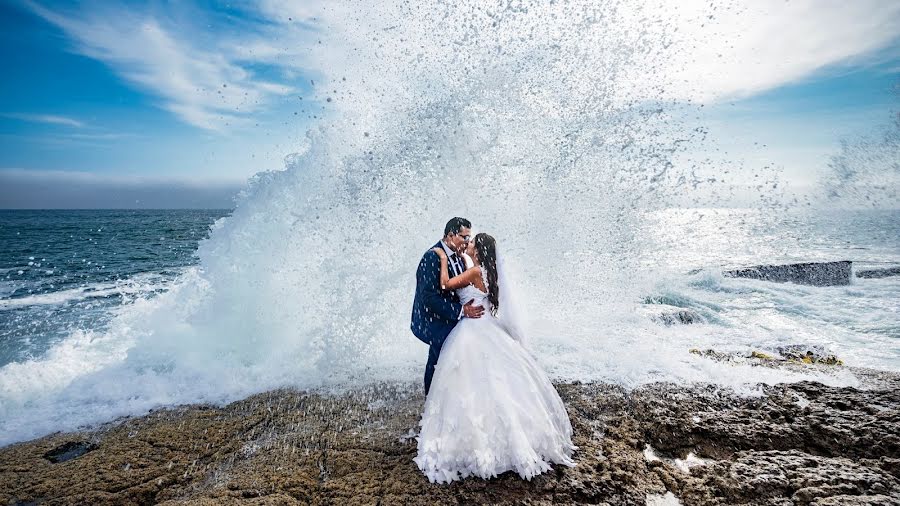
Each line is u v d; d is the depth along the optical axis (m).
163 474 2.98
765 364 4.71
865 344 7.36
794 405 3.60
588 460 2.96
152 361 4.94
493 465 2.71
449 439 2.77
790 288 11.68
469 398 2.80
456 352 2.94
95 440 3.46
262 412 3.85
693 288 11.78
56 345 7.49
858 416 3.39
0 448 3.38
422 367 4.77
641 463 2.98
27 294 13.28
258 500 2.60
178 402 4.11
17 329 8.76
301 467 2.98
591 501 2.59
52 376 4.81
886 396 3.68
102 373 4.70
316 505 2.60
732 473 2.81
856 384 4.03
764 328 8.39
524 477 2.69
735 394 3.87
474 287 3.14
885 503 2.46
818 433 3.22
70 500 2.71
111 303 11.68
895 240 24.78
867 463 2.90
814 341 7.51
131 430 3.59
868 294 11.14
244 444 3.35
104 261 22.62
